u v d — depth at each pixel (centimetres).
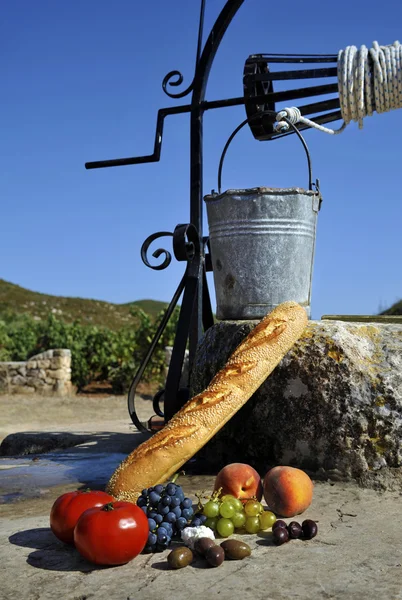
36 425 323
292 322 125
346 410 125
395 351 131
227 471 107
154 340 165
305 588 78
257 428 135
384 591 77
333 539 95
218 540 94
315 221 150
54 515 93
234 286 147
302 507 105
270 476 106
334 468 126
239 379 118
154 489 96
